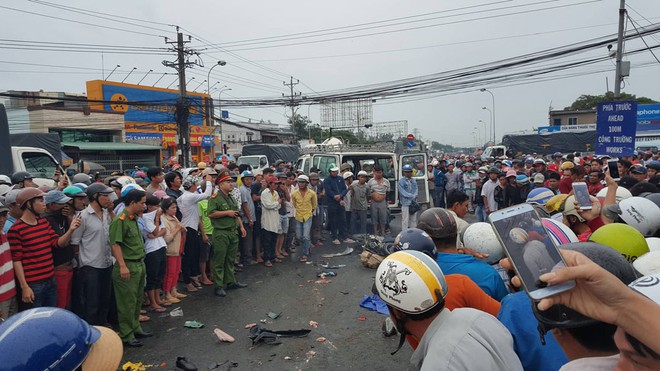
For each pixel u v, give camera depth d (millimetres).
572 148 25531
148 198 6012
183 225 6980
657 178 7086
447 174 14422
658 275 1025
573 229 4031
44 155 9945
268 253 8461
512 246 1176
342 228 10555
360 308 6027
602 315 895
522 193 9375
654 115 27859
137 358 4652
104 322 5375
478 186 12023
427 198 11859
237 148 49531
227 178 6750
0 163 8672
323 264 8508
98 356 1355
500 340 1597
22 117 27109
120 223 4910
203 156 38281
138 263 5078
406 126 27703
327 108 38844
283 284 7238
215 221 6707
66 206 5188
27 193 4492
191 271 7285
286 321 5605
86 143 25641
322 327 5383
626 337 909
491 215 1269
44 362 1168
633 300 864
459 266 2750
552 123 45250
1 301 4211
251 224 8297
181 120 21375
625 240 2113
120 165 25469
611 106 7887
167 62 21000
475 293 2416
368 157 12672
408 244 2607
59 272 4871
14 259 4395
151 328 5457
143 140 32531
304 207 9000
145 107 33656
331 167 11117
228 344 4945
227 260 6914
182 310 6059
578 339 1172
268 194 8383
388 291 1738
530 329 1880
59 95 34188
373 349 4723
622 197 4215
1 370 1122
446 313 1726
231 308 6137
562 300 954
